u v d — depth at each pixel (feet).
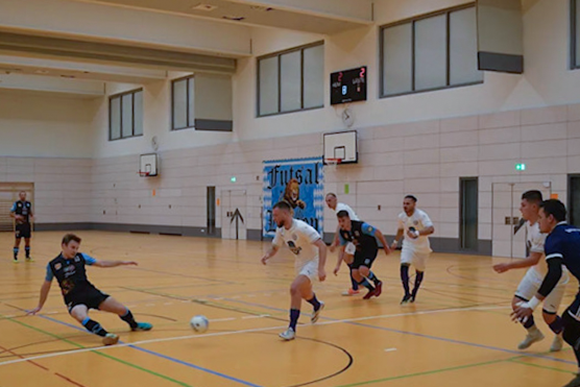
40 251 70.23
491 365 19.52
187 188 99.91
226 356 20.68
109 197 117.50
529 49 58.95
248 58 88.02
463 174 64.44
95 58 79.30
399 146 69.97
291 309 23.70
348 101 74.69
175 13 63.46
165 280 42.75
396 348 21.89
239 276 45.24
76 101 121.49
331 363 19.76
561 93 56.90
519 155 59.98
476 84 63.41
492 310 30.17
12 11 67.10
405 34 70.13
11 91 112.78
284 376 18.21
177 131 101.40
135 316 28.37
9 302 32.86
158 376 18.21
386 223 71.41
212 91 88.63
